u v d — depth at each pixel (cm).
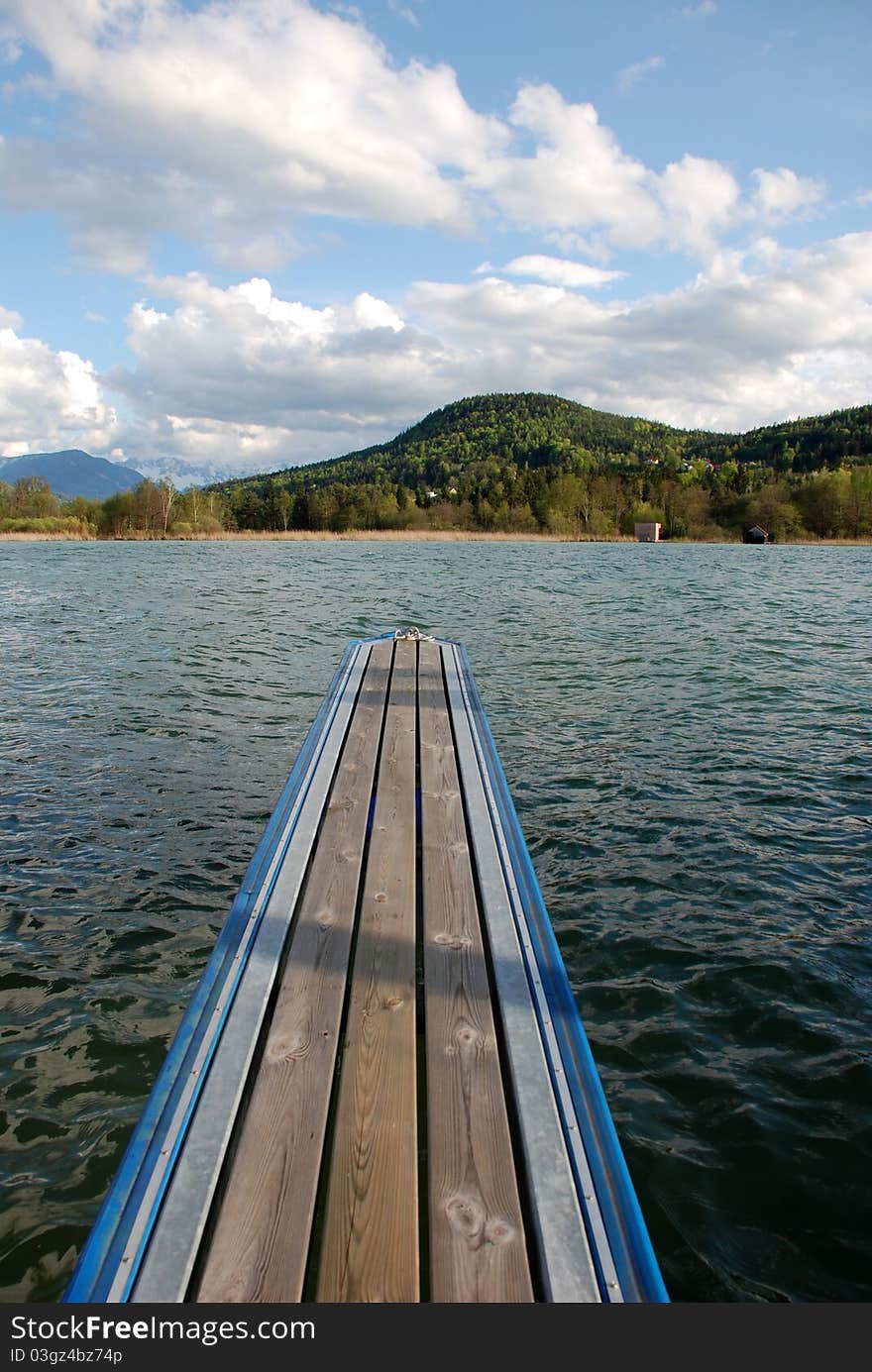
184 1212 202
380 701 666
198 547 5622
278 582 2741
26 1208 305
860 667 1289
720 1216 302
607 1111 236
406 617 1838
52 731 909
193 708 1010
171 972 461
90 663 1290
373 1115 232
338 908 342
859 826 660
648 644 1493
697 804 701
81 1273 189
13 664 1279
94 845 620
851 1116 353
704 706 1034
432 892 360
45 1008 425
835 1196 312
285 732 912
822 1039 404
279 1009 277
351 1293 185
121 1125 347
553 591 2492
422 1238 223
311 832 412
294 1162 215
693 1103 361
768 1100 363
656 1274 191
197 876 573
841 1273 279
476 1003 284
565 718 971
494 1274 189
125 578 2928
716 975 458
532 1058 255
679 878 570
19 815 673
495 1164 217
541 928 331
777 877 573
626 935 496
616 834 639
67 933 497
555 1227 200
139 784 749
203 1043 259
